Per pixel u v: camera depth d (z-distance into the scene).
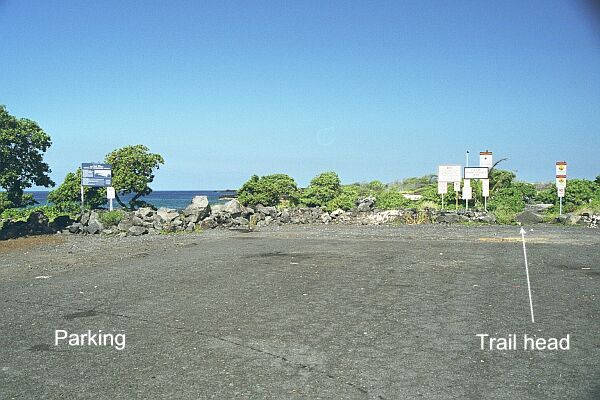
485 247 16.39
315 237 20.45
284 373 5.27
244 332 6.74
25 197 25.12
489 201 34.56
